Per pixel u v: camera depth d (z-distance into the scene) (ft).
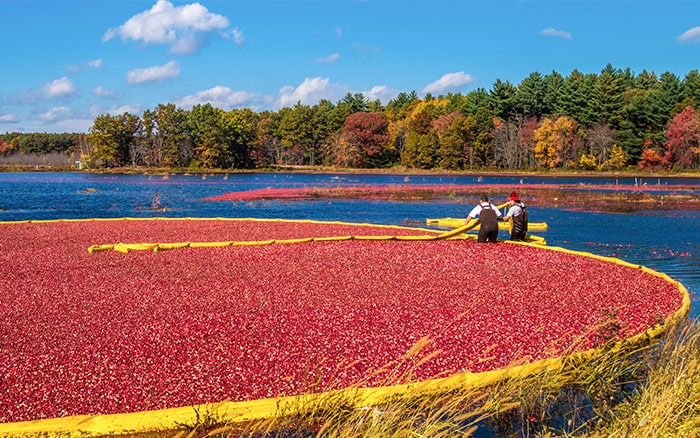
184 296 34.27
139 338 26.66
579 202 127.13
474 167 338.34
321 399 20.58
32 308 31.83
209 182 226.38
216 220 79.25
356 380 22.52
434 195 153.79
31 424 18.85
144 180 241.76
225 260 46.29
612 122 316.60
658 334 28.27
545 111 355.97
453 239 59.26
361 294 34.81
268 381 22.38
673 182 228.84
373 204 125.49
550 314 31.19
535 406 21.21
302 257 47.57
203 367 23.45
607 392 21.76
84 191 164.25
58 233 63.72
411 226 84.53
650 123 310.24
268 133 426.10
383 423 18.12
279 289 36.06
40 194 152.05
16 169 347.56
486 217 56.29
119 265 44.27
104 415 19.44
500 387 22.21
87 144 435.12
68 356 24.49
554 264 45.42
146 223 75.00
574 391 22.71
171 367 23.43
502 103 357.41
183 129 362.53
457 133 337.31
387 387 21.35
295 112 405.39
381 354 25.02
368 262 45.42
